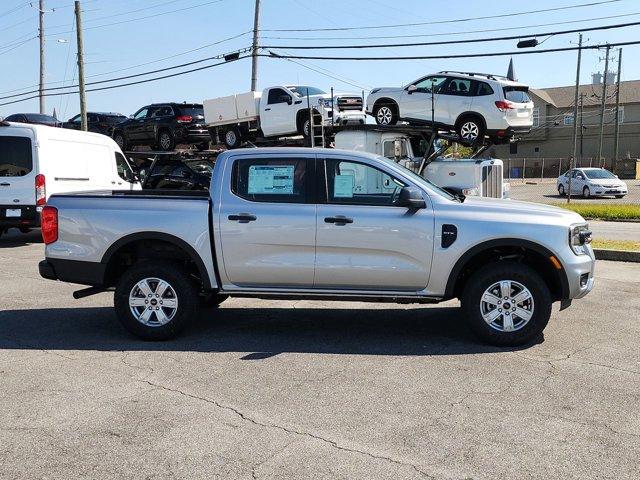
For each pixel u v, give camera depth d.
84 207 6.95
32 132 13.99
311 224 6.60
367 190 6.68
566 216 6.63
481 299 6.51
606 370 5.82
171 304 6.81
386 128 16.88
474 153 17.78
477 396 5.16
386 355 6.30
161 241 7.03
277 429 4.55
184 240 6.76
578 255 6.54
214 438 4.41
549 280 6.85
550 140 70.19
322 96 18.52
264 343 6.75
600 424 4.62
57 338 7.01
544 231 6.43
